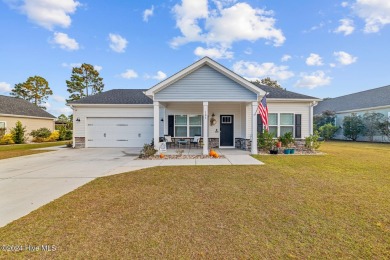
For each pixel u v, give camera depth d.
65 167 8.25
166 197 4.71
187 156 10.80
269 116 13.95
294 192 4.99
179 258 2.52
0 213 3.89
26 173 7.23
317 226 3.30
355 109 23.08
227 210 3.97
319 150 13.38
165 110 14.66
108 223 3.46
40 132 23.53
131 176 6.69
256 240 2.91
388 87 22.67
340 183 5.74
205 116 11.36
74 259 2.51
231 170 7.46
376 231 3.12
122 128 15.83
